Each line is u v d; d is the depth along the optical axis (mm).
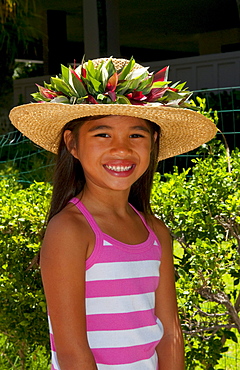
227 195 3314
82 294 2221
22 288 3410
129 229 2436
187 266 3293
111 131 2309
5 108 9945
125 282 2281
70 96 2316
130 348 2252
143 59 17594
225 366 3934
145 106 2211
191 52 18500
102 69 2279
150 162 2678
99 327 2236
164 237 2646
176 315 2564
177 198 3354
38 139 2623
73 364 2166
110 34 8539
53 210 2557
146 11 12469
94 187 2408
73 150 2443
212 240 3223
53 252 2215
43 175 6340
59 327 2189
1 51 9828
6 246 3486
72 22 14242
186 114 2387
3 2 8633
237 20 13953
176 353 2498
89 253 2270
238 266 3307
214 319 3473
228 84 10586
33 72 15367
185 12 12789
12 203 3711
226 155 3543
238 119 7934
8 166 7594
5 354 3795
